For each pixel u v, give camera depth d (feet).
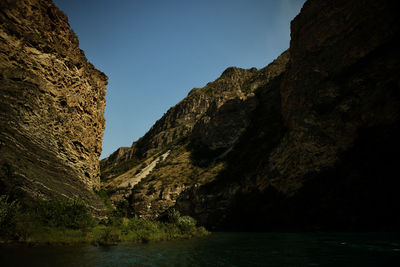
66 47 134.62
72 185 109.19
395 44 121.60
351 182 113.80
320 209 120.16
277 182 155.12
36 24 114.42
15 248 45.60
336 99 139.23
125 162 571.28
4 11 100.01
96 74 172.55
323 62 157.89
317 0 176.96
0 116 82.79
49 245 52.60
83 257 42.78
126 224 100.32
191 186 238.68
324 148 132.77
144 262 41.60
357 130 122.21
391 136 108.17
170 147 446.60
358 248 53.57
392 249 50.85
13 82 95.66
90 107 149.69
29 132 94.32
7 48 97.91
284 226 135.54
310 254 49.19
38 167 88.99
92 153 148.87
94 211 115.55
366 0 138.10
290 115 177.06
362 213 104.58
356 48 138.82
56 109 115.03
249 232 143.13
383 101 115.34
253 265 40.06
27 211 61.41
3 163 69.72
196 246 65.92
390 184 100.73
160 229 97.81
